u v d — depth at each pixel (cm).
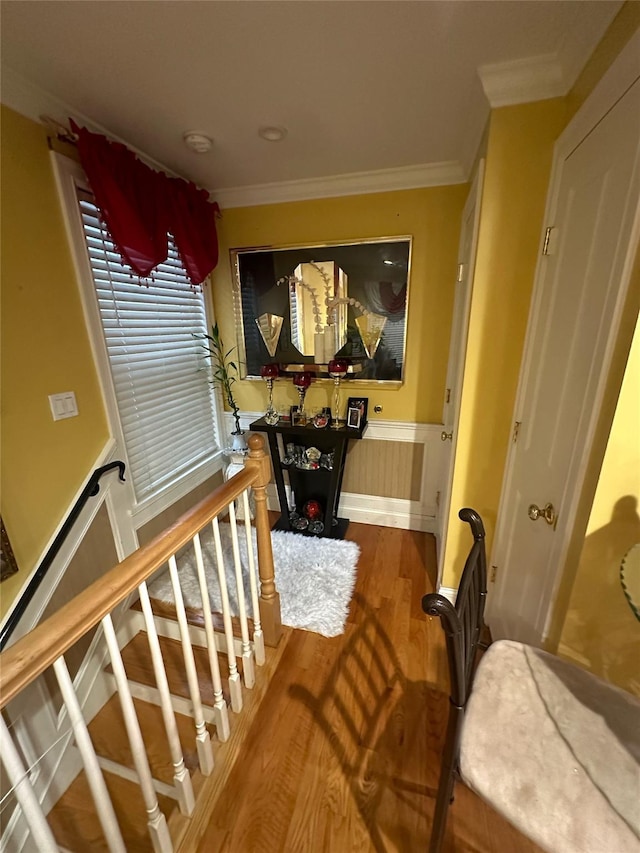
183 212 200
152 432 213
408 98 143
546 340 129
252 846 106
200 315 253
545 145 133
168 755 138
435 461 253
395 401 249
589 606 102
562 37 113
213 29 108
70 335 158
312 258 234
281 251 238
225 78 131
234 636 177
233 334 267
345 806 114
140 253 172
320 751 129
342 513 284
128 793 127
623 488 90
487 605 182
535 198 138
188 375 245
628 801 70
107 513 177
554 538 113
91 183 152
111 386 178
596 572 98
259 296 251
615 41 93
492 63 124
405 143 178
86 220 167
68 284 156
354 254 227
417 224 215
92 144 148
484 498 176
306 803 115
